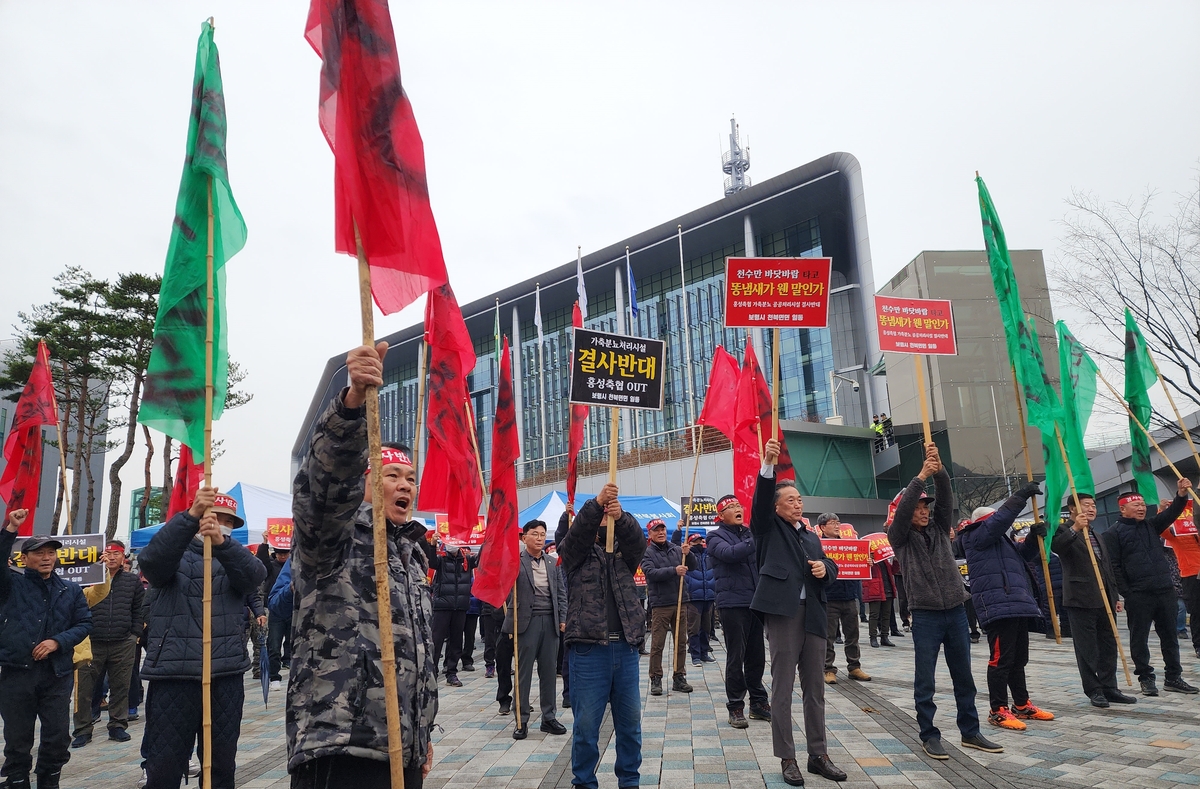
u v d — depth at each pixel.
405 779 2.78
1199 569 10.58
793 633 5.81
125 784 6.69
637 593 5.53
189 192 5.23
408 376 70.00
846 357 48.19
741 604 7.93
